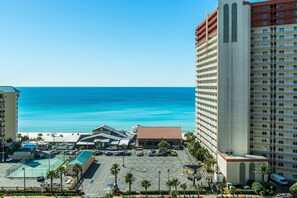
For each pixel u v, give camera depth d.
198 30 174.50
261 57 128.50
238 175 113.25
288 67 123.44
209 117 146.75
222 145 126.69
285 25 124.06
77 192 100.88
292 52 122.75
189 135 190.38
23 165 137.38
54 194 99.81
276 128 125.19
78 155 136.12
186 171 126.19
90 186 108.94
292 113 122.50
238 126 124.62
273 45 126.44
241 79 124.25
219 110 127.38
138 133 192.75
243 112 124.31
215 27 134.88
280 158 124.12
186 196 99.31
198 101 176.38
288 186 112.06
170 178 119.62
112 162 147.38
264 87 127.94
